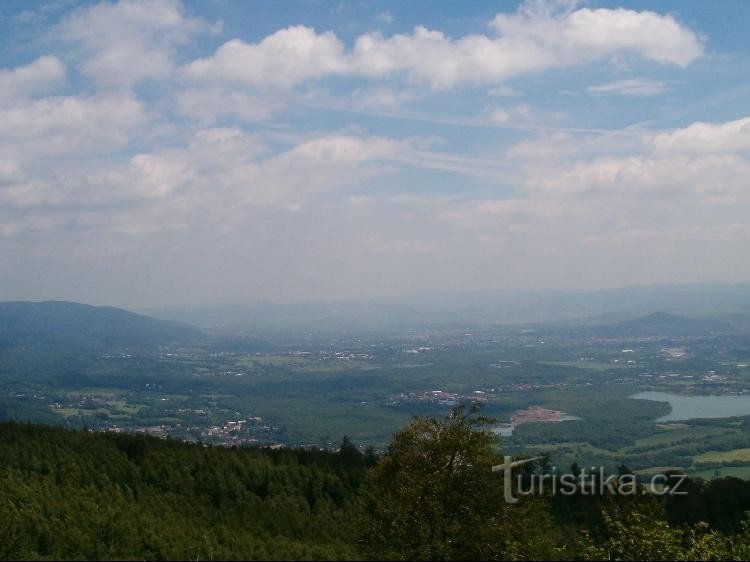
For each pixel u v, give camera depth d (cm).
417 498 3228
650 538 3012
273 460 8444
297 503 7175
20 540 5194
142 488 7438
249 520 6694
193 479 7594
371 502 3416
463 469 3297
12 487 6394
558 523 4616
